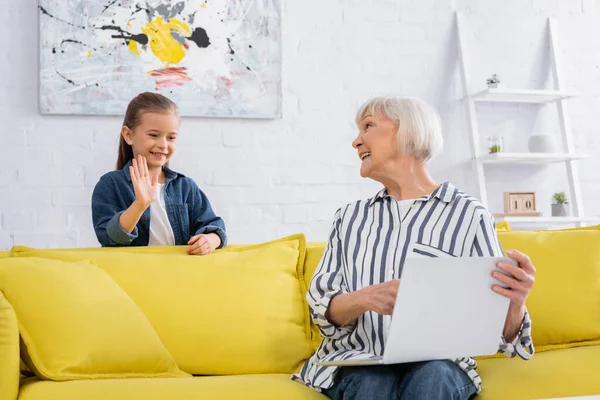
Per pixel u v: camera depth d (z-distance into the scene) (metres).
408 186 1.85
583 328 2.09
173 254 2.10
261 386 1.64
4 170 3.19
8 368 1.58
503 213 3.68
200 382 1.65
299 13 3.55
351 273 1.80
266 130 3.48
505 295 1.54
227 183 3.42
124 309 1.81
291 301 2.06
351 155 3.59
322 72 3.57
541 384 1.73
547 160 3.76
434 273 1.46
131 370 1.76
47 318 1.70
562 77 3.82
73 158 3.25
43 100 3.20
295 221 3.50
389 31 3.67
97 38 3.26
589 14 3.90
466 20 3.79
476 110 3.81
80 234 3.25
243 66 3.42
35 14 3.23
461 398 1.62
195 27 3.36
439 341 1.53
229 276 2.02
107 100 3.26
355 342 1.74
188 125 3.38
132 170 2.27
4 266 1.77
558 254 2.17
